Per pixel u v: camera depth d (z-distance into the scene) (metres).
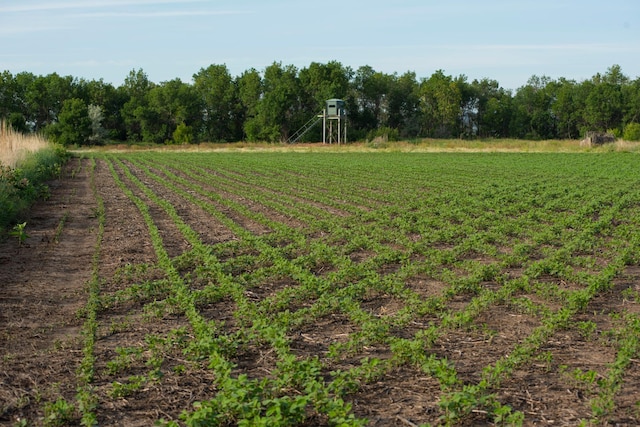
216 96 117.12
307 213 22.45
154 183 32.78
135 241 17.06
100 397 7.70
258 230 18.94
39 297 11.80
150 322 10.48
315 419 7.12
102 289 12.34
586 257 15.29
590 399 7.61
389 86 125.12
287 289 11.70
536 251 16.12
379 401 7.58
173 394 7.80
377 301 11.80
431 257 14.81
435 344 9.45
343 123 106.81
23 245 16.41
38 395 7.58
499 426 6.97
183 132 100.69
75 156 60.38
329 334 9.94
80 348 9.26
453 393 7.30
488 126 125.44
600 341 9.51
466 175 36.16
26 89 112.00
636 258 14.87
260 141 108.25
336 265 14.34
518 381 8.13
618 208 22.27
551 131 124.38
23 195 22.27
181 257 14.51
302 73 114.50
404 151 68.44
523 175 35.91
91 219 20.75
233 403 6.63
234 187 30.72
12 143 33.00
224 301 11.73
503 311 11.16
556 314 10.42
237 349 9.18
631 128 78.44
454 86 117.75
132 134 115.94
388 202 25.61
